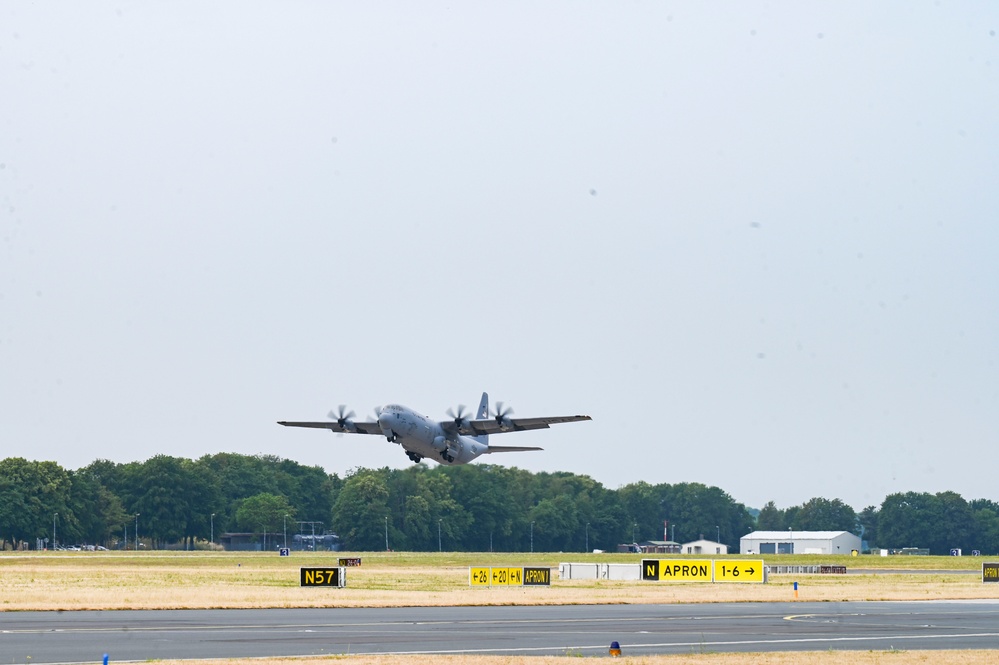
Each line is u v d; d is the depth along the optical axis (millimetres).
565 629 78312
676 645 68062
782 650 65688
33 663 58062
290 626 80188
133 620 85312
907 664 59688
